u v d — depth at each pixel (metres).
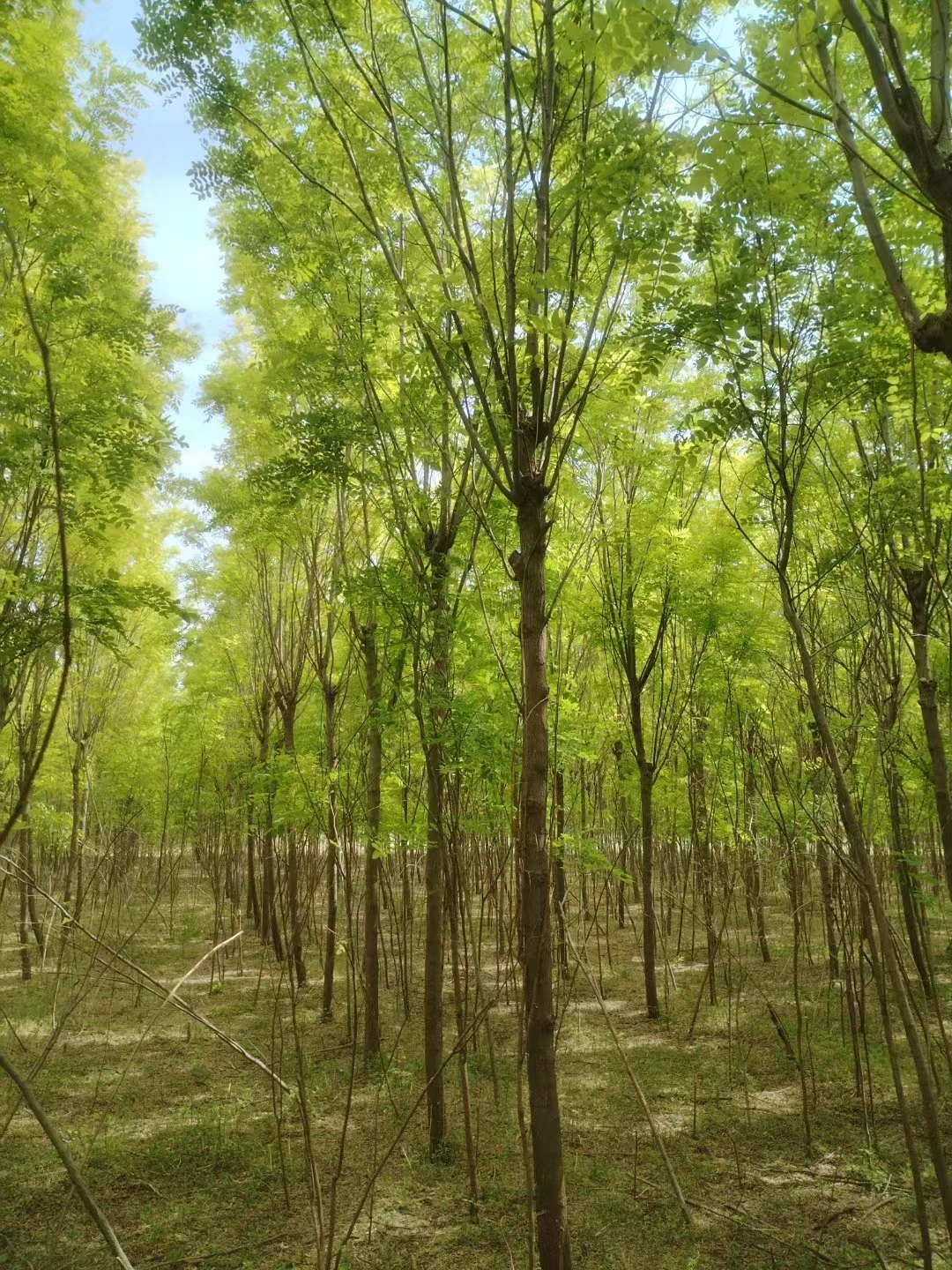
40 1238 4.71
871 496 4.23
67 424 5.20
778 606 7.97
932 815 7.49
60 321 5.61
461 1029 4.64
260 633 11.30
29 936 10.58
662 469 8.13
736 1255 4.35
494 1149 5.66
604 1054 7.49
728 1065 6.57
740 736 7.56
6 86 4.79
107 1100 6.65
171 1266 4.45
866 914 3.89
